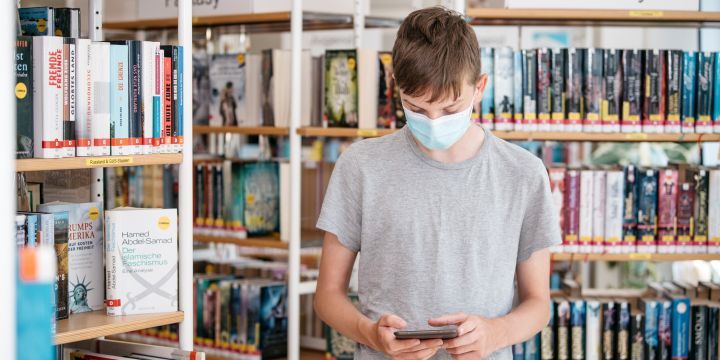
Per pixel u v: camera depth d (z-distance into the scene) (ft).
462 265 7.02
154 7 13.64
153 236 8.29
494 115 11.62
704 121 11.75
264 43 16.60
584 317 11.87
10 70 4.11
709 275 14.35
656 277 16.88
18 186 8.38
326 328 12.75
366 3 12.87
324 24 13.17
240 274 13.74
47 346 4.00
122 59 7.98
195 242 14.17
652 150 17.26
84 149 7.72
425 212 7.05
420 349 6.61
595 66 11.60
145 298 8.30
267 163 12.80
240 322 12.70
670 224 11.83
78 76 7.65
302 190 13.67
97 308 8.45
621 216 11.82
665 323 11.82
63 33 8.46
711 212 11.80
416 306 7.04
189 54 8.53
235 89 12.92
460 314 6.69
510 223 7.13
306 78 12.39
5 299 3.93
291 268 12.14
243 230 12.60
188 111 8.53
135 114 8.09
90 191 9.34
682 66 11.69
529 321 7.04
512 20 12.10
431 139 6.81
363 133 11.85
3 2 4.07
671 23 12.24
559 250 11.81
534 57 11.57
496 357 7.14
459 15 6.88
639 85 11.68
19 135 7.37
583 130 11.67
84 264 8.32
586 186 11.79
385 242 7.11
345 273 7.47
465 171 7.08
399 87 6.69
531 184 7.13
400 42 6.73
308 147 15.19
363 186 7.19
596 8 11.48
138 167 13.58
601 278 17.06
